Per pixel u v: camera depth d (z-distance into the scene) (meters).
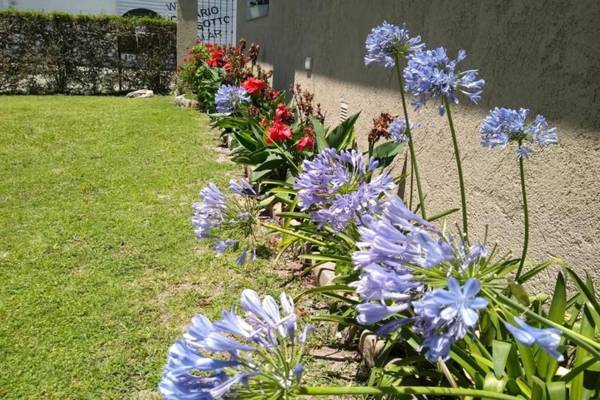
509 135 1.90
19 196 4.91
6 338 2.76
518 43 2.46
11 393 2.37
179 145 6.88
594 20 2.02
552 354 1.05
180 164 6.00
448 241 1.31
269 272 3.46
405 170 3.66
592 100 2.05
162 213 4.51
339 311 2.73
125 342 2.73
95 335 2.79
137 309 3.03
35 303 3.08
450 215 3.05
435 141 3.25
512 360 1.69
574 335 1.25
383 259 1.24
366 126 4.37
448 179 3.11
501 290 1.82
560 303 1.74
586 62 2.07
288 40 6.98
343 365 2.54
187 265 3.56
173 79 14.34
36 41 13.21
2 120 8.54
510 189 2.54
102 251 3.78
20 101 11.42
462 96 2.93
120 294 3.19
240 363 1.15
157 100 11.73
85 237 4.00
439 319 1.10
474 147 2.83
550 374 1.67
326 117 5.39
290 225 3.33
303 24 6.24
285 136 4.30
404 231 1.44
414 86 1.92
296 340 1.33
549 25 2.26
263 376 1.17
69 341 2.73
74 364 2.56
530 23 2.38
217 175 5.61
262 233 4.02
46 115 9.14
